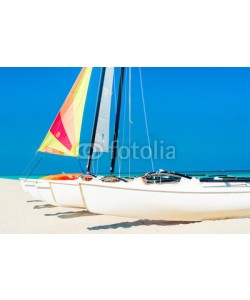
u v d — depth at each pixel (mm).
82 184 9523
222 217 10031
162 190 9406
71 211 13258
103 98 13188
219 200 9680
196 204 9594
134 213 9703
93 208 9680
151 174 9656
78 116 14336
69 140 14242
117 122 12727
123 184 9391
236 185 10094
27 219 11781
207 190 9586
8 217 12180
